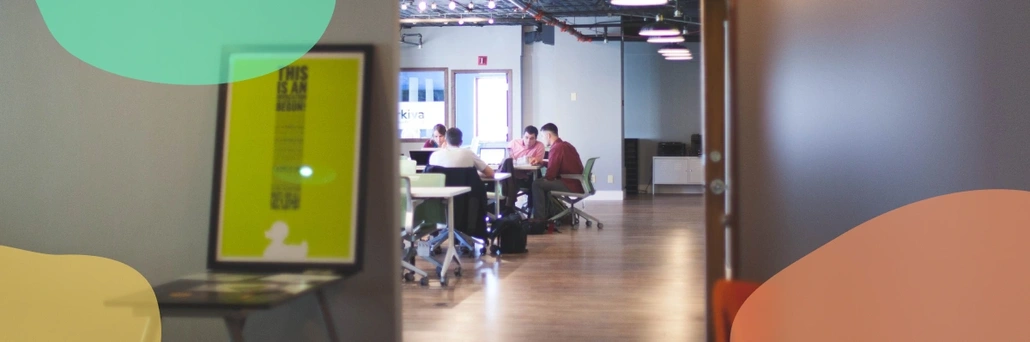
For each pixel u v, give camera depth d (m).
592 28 12.88
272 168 3.01
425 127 12.64
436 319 4.30
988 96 2.69
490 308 4.57
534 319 4.27
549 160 8.75
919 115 2.80
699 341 3.78
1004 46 2.66
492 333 3.96
